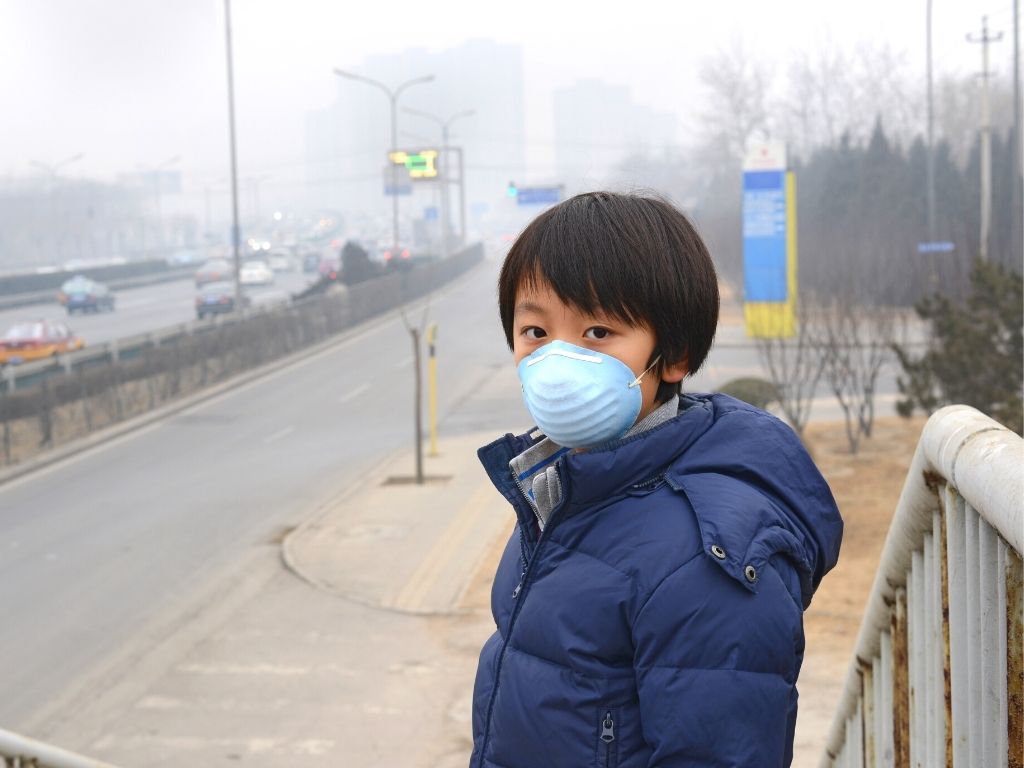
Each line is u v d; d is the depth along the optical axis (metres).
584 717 1.45
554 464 1.58
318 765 7.74
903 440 17.58
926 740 1.91
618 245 1.51
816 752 7.00
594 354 1.54
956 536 1.64
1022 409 11.95
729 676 1.36
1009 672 1.41
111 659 10.14
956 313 13.48
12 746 3.45
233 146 35.50
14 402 20.95
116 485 18.20
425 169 55.69
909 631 2.03
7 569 13.41
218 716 8.70
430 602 11.37
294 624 10.88
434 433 19.44
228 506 16.22
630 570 1.45
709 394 1.71
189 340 28.64
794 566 1.48
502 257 1.68
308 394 27.38
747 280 30.89
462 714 8.53
